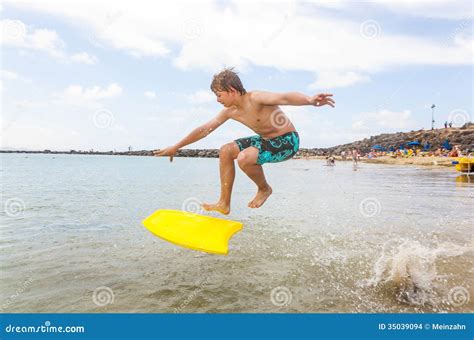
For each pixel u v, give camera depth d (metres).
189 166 34.25
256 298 3.21
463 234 5.36
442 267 3.90
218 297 3.22
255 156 3.49
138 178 16.67
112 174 19.94
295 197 9.71
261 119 3.52
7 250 4.49
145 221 3.61
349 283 3.54
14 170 24.48
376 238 5.14
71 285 3.44
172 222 3.58
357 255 4.36
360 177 17.91
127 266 3.97
